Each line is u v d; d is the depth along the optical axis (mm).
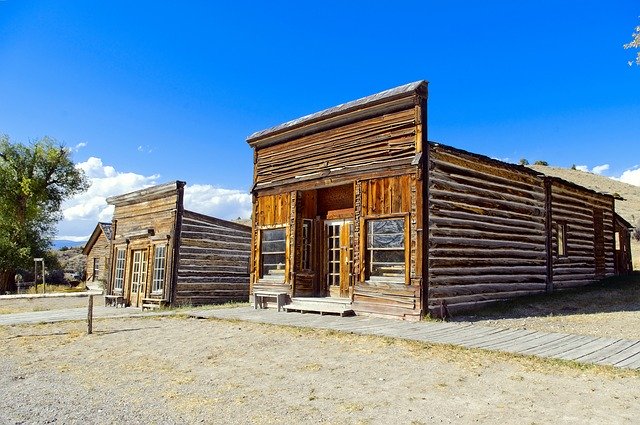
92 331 11320
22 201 36469
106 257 36719
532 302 13930
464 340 8742
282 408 5504
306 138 15258
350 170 13453
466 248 12891
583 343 8430
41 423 5137
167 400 5887
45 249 38125
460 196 12938
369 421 5043
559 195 17953
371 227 12906
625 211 44531
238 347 8992
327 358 7898
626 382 6160
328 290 15062
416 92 12047
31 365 8086
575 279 18109
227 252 20125
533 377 6477
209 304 19125
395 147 12500
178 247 18547
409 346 8430
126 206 22297
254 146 17172
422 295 11430
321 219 15539
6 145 36375
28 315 14781
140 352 8867
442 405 5488
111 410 5543
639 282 18453
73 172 38500
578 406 5359
